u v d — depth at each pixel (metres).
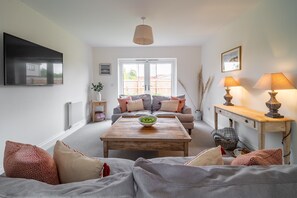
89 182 0.68
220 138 2.98
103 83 5.46
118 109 4.14
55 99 3.31
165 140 2.21
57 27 3.40
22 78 2.33
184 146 2.23
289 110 2.12
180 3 2.55
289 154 2.07
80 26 3.49
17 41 2.24
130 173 0.65
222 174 0.65
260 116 2.27
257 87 2.24
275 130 2.06
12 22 2.29
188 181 0.61
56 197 0.58
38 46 2.67
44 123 2.96
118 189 0.59
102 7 2.67
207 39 4.59
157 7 2.68
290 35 2.06
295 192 0.59
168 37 4.36
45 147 2.98
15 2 2.34
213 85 4.36
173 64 5.50
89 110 5.17
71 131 3.96
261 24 2.55
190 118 3.78
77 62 4.32
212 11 2.85
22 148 0.92
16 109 2.34
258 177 0.62
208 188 0.58
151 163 0.67
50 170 0.88
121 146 2.28
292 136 2.08
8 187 0.64
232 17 3.11
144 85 5.55
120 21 3.23
